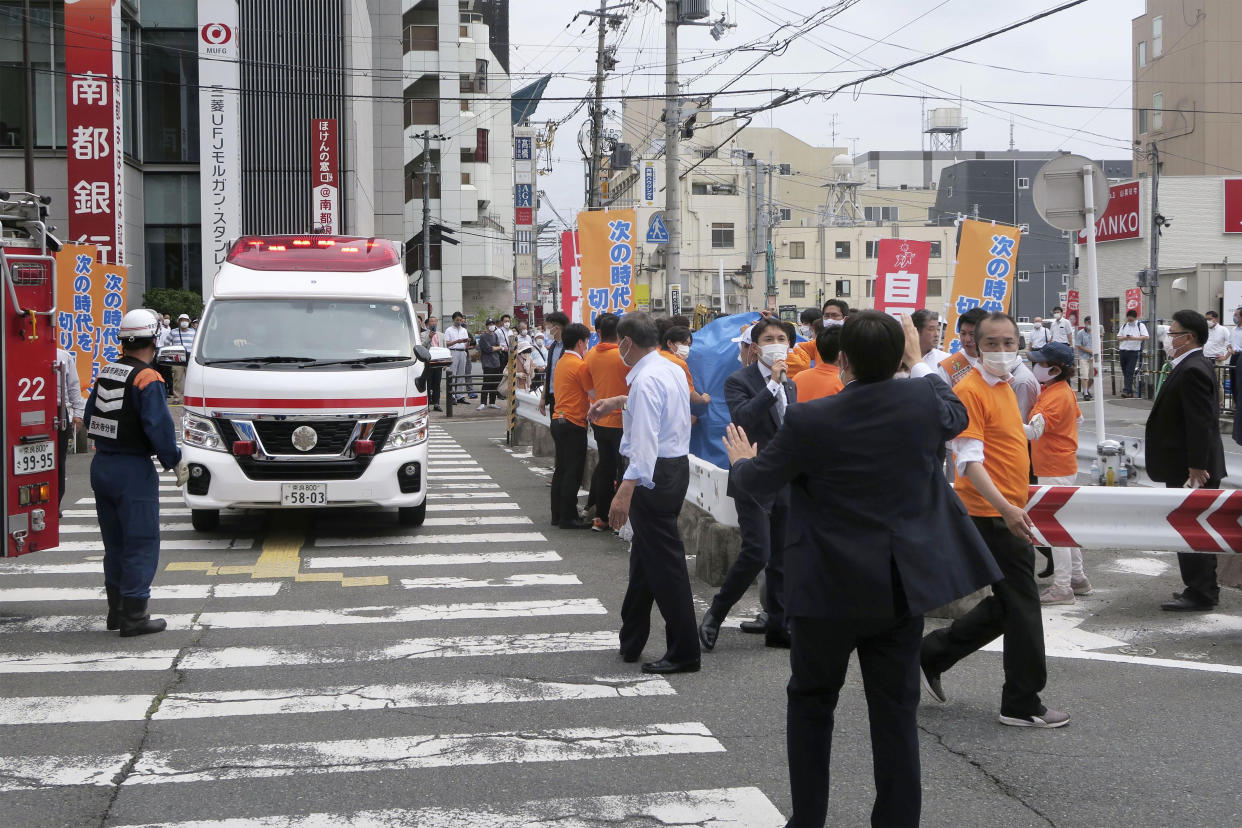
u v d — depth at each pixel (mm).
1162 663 6859
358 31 37500
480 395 30484
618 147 37906
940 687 6016
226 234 30375
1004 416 5695
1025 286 81062
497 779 4992
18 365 7883
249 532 11625
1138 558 10250
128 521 7535
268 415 10656
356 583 9234
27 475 7957
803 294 76312
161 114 34406
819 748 4141
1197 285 42000
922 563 3975
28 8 28078
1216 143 60562
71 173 28891
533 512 13078
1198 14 60531
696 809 4656
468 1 61938
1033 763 5199
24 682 6488
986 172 81688
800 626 4105
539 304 66562
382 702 6121
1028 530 5453
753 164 70500
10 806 4695
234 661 6938
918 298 13969
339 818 4574
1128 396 28578
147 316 7613
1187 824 4527
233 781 4973
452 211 58500
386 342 11461
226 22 29922
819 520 4059
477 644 7359
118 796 4805
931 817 4602
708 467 9523
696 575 9445
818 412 4039
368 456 10859
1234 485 12305
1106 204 10969
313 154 34156
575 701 6129
